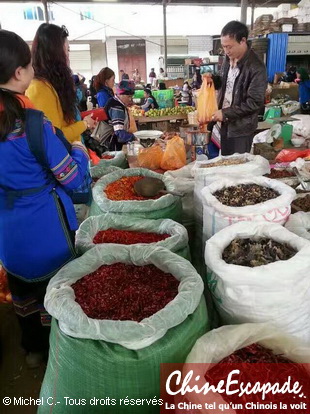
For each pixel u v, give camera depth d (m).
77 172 1.44
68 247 1.55
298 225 1.67
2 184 1.37
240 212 1.58
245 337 1.12
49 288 1.25
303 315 1.29
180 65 13.87
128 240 1.68
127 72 18.30
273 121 4.18
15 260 1.51
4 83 1.27
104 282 1.32
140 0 10.84
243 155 2.32
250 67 2.66
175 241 1.58
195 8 17.48
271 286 1.20
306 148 3.25
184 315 1.10
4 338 2.06
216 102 2.92
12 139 1.26
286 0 12.03
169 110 5.04
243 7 9.75
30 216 1.42
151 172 2.35
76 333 1.09
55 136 1.33
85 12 16.36
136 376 1.07
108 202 1.92
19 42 1.24
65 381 1.16
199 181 2.03
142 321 1.06
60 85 1.78
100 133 3.41
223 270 1.24
